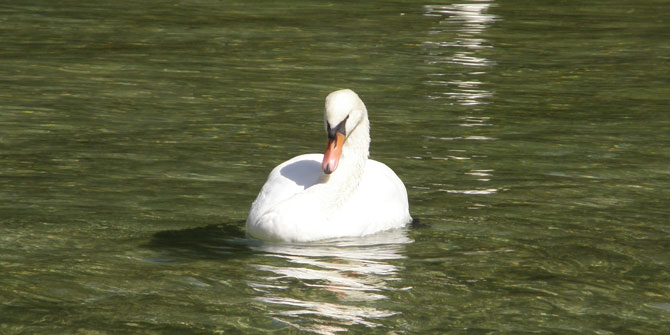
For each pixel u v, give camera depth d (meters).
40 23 32.28
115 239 10.99
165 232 11.30
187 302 9.02
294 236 10.88
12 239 10.91
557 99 21.12
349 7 38.53
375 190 11.55
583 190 13.49
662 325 8.66
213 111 19.25
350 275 9.84
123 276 9.73
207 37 29.98
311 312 8.80
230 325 8.48
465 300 9.20
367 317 8.71
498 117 19.03
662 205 12.74
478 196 13.19
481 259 10.46
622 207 12.63
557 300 9.24
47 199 12.64
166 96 20.75
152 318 8.63
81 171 14.20
